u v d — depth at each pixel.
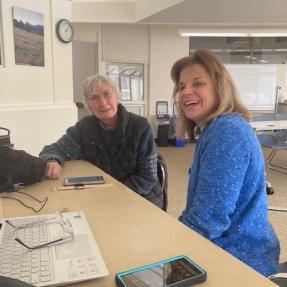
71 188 1.43
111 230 1.00
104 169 1.97
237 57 7.50
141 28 6.90
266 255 1.11
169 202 3.60
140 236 0.96
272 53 7.47
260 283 0.72
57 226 0.99
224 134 1.04
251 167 1.05
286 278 1.05
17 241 0.88
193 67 1.20
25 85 3.46
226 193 1.01
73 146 2.01
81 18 5.83
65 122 3.93
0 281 0.52
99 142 1.96
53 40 3.74
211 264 0.80
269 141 4.92
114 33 6.75
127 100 7.09
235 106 1.19
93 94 1.87
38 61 3.59
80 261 0.78
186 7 4.88
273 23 5.91
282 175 4.71
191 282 0.71
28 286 0.52
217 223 1.02
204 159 1.06
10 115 3.31
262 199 1.10
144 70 7.11
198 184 1.07
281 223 3.07
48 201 1.28
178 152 6.42
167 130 7.04
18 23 3.30
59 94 3.87
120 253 0.86
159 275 0.73
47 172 1.61
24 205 1.24
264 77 7.46
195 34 6.65
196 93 1.19
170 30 7.00
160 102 7.21
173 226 1.03
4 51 3.21
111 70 6.91
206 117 1.21
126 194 1.35
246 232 1.07
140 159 1.93
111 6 5.84
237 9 5.02
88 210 1.17
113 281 0.74
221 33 6.57
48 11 3.65
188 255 0.84
